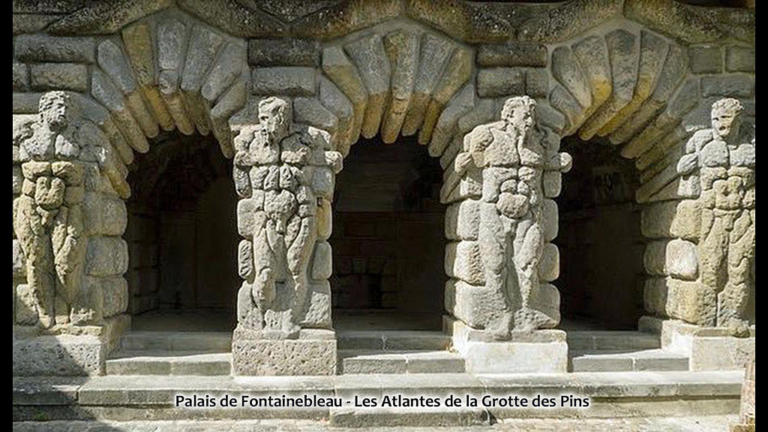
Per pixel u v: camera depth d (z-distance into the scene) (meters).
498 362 6.53
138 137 6.84
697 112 6.85
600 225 9.28
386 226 10.45
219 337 6.95
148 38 6.46
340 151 7.01
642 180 7.64
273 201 6.29
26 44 6.37
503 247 6.54
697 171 6.78
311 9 6.58
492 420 5.97
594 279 9.48
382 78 6.61
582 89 6.76
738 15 6.86
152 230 9.59
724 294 6.73
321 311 6.48
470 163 6.56
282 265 6.40
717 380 6.30
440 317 9.36
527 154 6.51
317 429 5.70
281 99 6.36
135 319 8.63
